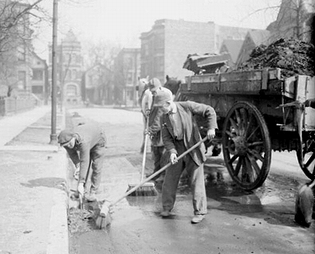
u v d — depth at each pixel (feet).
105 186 23.63
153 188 21.80
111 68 274.36
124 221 17.37
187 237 15.43
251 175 22.11
